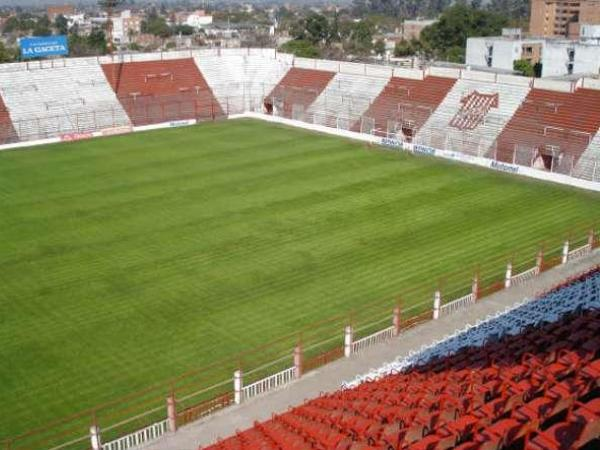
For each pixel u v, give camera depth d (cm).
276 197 5012
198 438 2191
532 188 5275
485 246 4038
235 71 9062
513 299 3200
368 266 3753
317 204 4844
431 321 2998
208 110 8350
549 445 1359
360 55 18312
